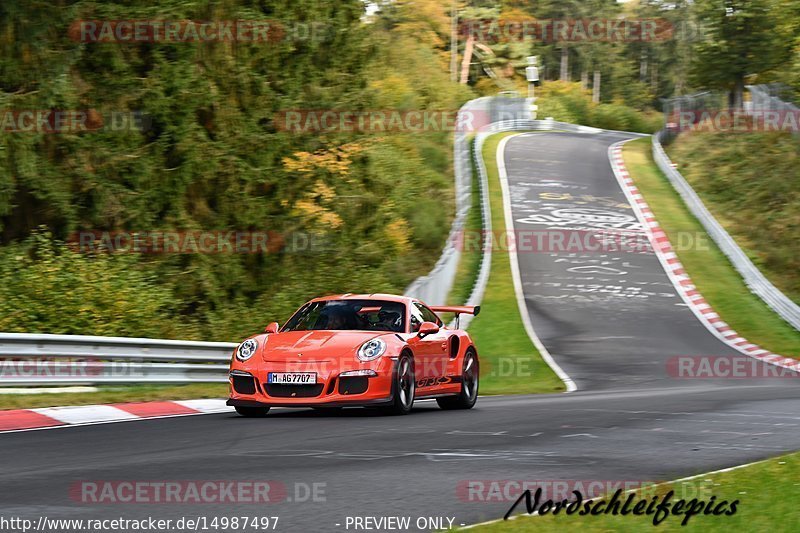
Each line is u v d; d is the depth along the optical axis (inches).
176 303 1883.6
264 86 2214.6
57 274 1672.0
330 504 541.6
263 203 2210.9
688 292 3061.0
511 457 729.6
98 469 660.1
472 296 2903.5
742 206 4205.2
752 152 4820.4
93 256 1878.7
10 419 965.2
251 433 882.1
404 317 1128.8
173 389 1316.4
